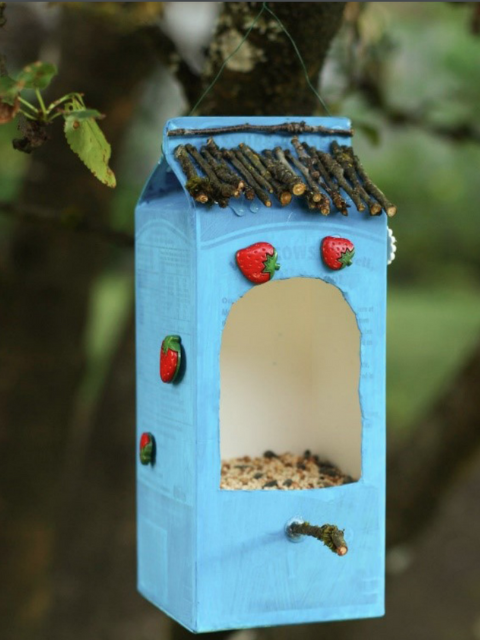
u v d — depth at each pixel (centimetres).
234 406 94
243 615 83
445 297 266
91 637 167
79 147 81
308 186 83
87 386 202
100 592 168
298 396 94
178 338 84
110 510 167
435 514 142
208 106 97
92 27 134
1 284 144
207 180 81
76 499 167
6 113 78
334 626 147
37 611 152
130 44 135
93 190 141
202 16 128
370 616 85
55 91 137
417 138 200
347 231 84
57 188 139
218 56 97
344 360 89
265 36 95
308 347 94
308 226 83
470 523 217
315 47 96
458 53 143
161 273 86
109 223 144
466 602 200
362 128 108
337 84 123
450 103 139
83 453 169
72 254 145
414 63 156
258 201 82
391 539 141
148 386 88
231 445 94
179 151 83
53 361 147
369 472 85
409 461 140
